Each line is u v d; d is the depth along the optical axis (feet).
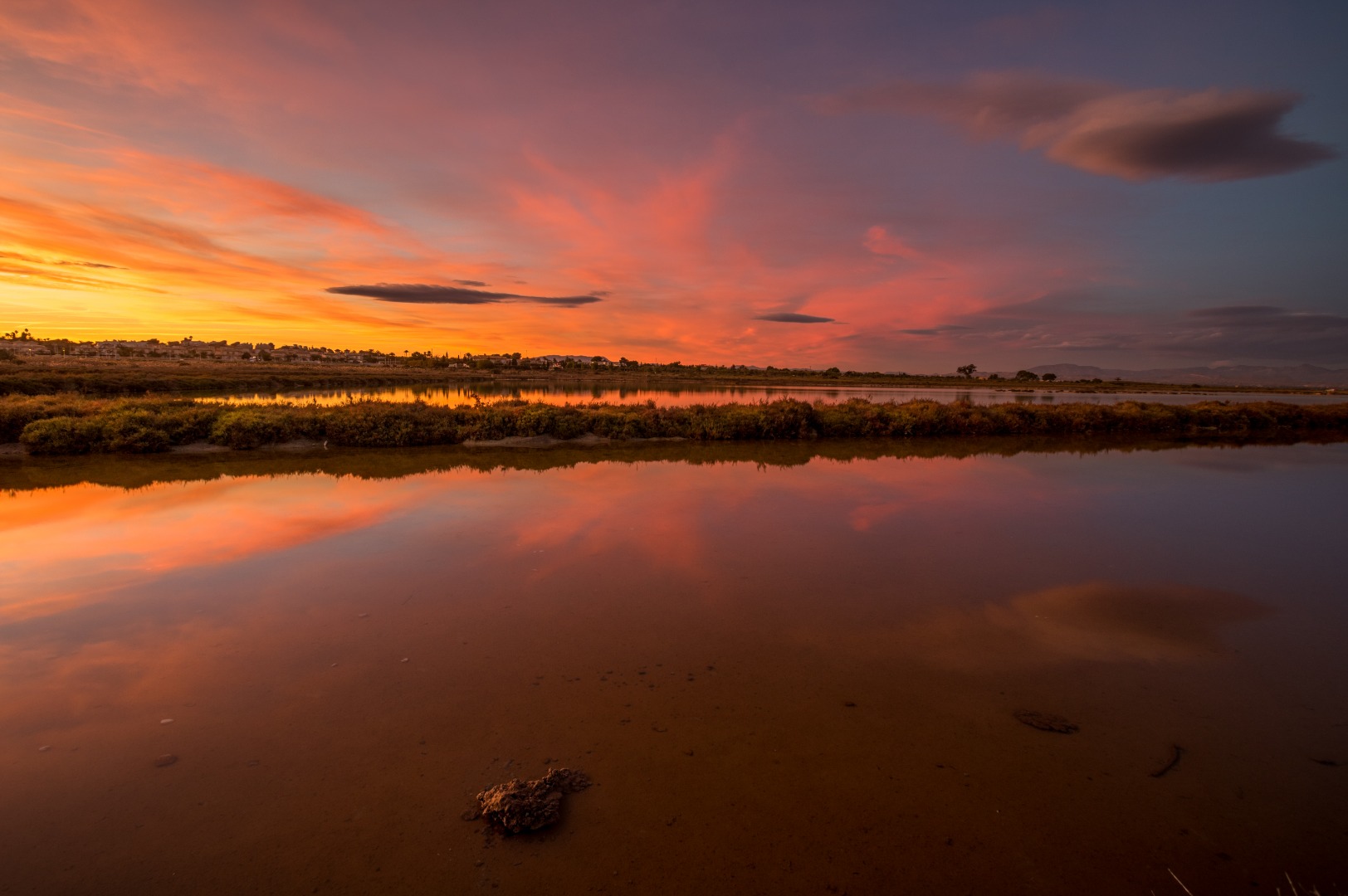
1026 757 11.76
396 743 11.89
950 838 9.77
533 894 8.64
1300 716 13.35
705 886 8.80
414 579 20.54
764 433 59.77
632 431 57.16
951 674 14.92
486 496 32.71
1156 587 20.89
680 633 16.81
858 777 11.13
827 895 8.69
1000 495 35.06
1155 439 65.82
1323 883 9.01
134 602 18.34
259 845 9.41
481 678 14.32
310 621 17.25
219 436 47.83
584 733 12.30
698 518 28.94
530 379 210.59
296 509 29.43
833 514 30.19
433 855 9.31
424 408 57.67
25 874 8.84
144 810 10.10
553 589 19.85
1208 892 8.85
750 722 12.75
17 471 37.96
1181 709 13.58
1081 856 9.46
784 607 18.69
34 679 13.96
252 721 12.53
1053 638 16.96
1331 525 29.04
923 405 71.56
